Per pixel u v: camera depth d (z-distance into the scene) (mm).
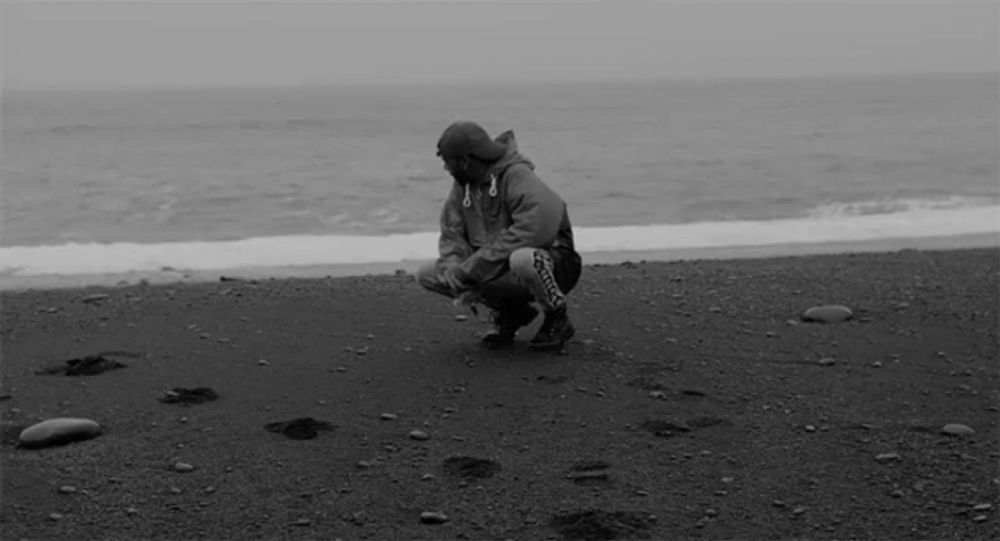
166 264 13383
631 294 10062
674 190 25016
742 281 10789
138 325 8891
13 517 5137
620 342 8281
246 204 22016
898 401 6961
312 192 24203
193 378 7402
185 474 5719
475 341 8320
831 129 52250
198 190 24797
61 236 17578
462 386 7180
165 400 6906
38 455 5961
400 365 7676
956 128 52406
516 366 7613
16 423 6480
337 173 29234
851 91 127375
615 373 7465
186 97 145750
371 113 78438
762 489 5555
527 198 7234
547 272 7328
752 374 7504
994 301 9852
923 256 12734
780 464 5887
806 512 5277
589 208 21547
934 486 5570
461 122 7316
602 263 12742
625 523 5113
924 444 6176
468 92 157875
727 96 111125
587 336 8453
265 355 7961
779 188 25328
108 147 41344
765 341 8375
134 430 6379
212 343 8297
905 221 17922
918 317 9203
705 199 23031
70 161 34500
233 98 136500
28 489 5469
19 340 8430
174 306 9594
